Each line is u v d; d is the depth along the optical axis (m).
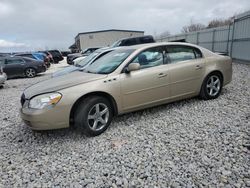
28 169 2.77
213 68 4.76
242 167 2.48
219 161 2.62
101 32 43.94
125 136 3.48
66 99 3.25
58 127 3.29
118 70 3.72
